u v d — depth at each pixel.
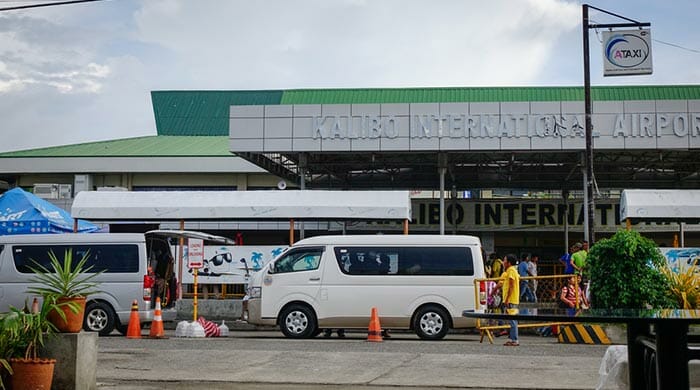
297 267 18.39
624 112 27.25
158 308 18.27
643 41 25.42
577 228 35.75
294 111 28.42
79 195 26.39
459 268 18.02
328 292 18.17
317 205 25.44
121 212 25.89
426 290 17.98
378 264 18.20
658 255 16.31
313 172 35.72
